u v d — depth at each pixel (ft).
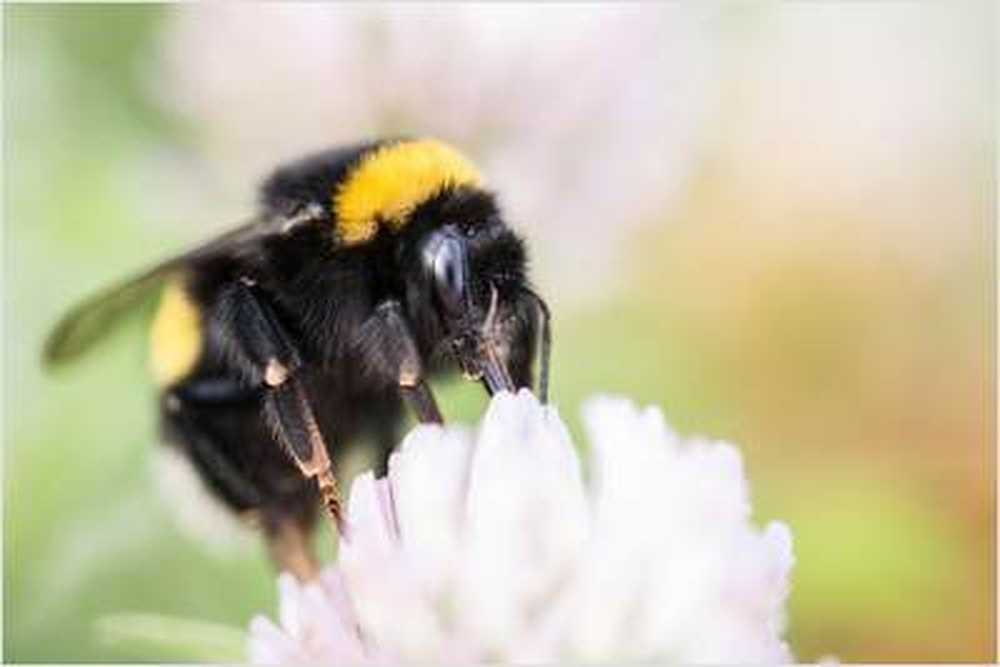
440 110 0.46
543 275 0.46
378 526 0.30
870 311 0.49
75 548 0.43
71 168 0.46
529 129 0.46
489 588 0.30
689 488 0.30
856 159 0.50
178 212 0.46
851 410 0.48
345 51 0.46
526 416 0.30
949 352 0.48
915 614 0.44
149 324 0.38
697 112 0.49
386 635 0.30
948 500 0.45
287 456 0.35
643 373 0.47
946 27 0.52
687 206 0.48
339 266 0.33
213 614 0.43
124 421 0.44
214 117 0.47
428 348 0.33
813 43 0.51
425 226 0.33
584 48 0.47
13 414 0.44
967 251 0.50
